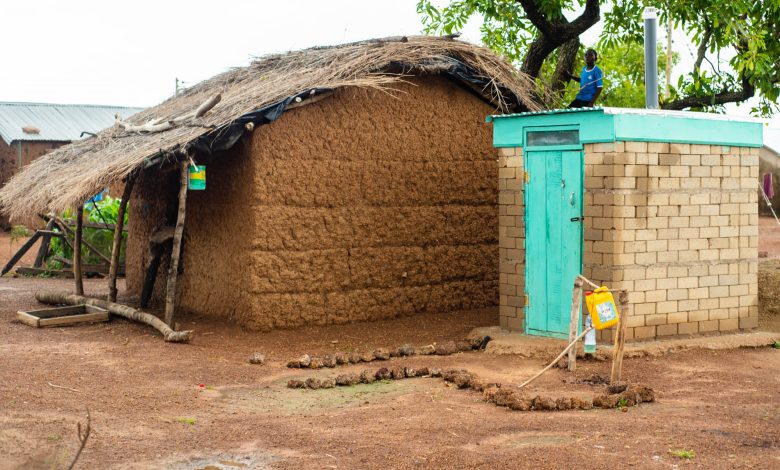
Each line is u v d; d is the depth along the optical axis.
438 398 8.51
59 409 7.64
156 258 13.95
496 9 17.94
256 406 8.23
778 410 7.89
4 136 33.06
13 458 6.21
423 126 13.61
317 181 12.56
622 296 8.91
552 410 7.96
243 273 12.28
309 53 14.39
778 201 30.42
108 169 11.43
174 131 12.33
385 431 7.21
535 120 11.13
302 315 12.45
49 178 13.31
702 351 10.62
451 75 13.55
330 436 7.07
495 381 9.23
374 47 13.30
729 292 11.37
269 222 12.12
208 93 15.02
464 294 14.04
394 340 11.76
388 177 13.25
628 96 22.59
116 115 16.09
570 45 18.59
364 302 13.00
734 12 14.88
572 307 9.51
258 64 15.07
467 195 14.09
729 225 11.34
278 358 10.56
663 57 23.09
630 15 17.05
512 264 11.52
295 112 12.34
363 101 12.98
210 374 9.55
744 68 15.52
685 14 15.38
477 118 14.20
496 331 11.65
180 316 13.26
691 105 16.55
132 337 11.63
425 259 13.62
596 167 10.51
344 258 12.83
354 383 9.22
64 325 12.55
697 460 6.31
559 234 10.95
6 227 32.66
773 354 10.62
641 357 10.25
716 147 11.21
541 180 11.12
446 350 10.77
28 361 9.77
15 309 14.26
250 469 6.27
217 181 12.91
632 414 7.75
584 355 10.15
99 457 6.43
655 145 10.63
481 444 6.80
